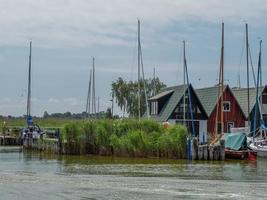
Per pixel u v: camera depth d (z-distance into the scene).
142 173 51.44
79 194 37.09
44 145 83.31
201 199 35.31
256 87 87.88
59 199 35.31
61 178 45.78
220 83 80.44
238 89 103.94
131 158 70.81
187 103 95.50
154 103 101.56
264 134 79.19
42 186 40.50
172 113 95.12
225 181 44.88
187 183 42.84
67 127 77.81
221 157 67.50
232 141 70.06
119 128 76.06
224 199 35.25
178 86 100.62
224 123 95.69
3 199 35.16
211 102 97.56
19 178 45.47
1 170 53.94
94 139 77.19
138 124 75.25
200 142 77.38
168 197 36.00
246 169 56.72
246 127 89.19
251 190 39.12
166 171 53.72
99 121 77.38
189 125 95.12
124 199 35.31
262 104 94.81
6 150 87.62
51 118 160.62
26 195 36.59
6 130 108.19
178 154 69.56
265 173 52.47
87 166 59.41
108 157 72.38
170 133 70.44
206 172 53.09
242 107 98.69
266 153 70.44
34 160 67.81
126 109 149.88
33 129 98.06
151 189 39.34
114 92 152.25
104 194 37.12
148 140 71.81
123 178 46.25
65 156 74.38
